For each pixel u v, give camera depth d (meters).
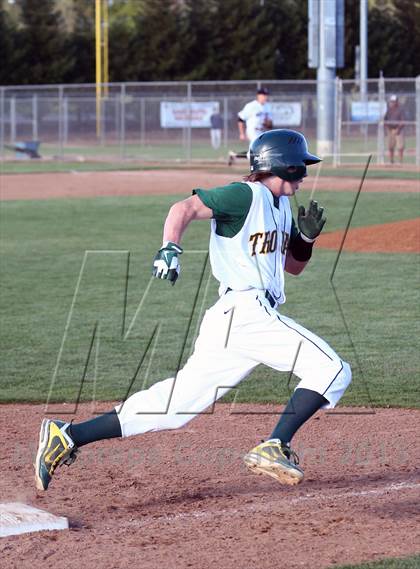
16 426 15.25
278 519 11.04
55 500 11.84
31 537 10.55
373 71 131.38
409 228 34.56
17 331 21.78
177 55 132.88
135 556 10.03
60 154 80.62
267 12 132.50
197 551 10.12
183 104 90.69
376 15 132.75
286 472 10.35
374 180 54.53
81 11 137.88
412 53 134.00
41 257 32.16
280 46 133.88
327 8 66.12
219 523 10.95
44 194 52.84
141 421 10.85
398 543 10.24
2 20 127.56
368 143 77.94
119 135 95.00
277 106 84.88
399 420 15.33
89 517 11.23
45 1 129.50
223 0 131.62
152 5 132.75
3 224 40.66
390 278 27.45
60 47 129.88
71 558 10.01
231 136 97.38
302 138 10.85
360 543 10.26
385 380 17.64
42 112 113.19
